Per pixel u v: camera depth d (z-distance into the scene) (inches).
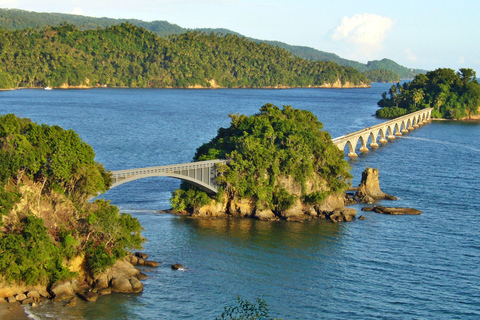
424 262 3838.6
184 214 4744.1
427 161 7780.5
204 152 5354.3
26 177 3481.8
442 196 5679.1
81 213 3469.5
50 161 3472.0
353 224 4643.2
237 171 4771.2
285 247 4042.8
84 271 3277.6
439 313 3115.2
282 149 4970.5
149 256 3715.6
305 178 4918.8
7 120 3422.7
